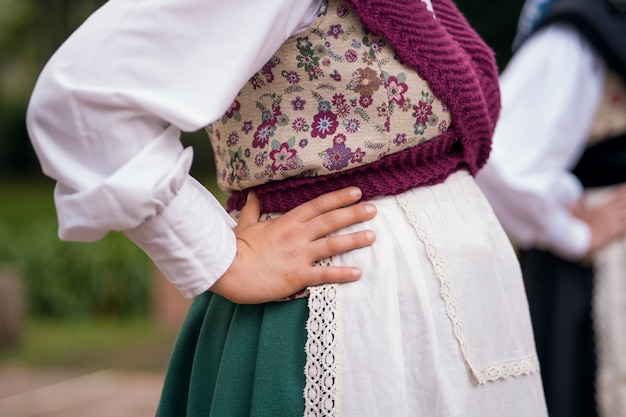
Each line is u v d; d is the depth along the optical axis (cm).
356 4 136
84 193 123
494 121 161
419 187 145
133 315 740
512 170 249
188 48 128
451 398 136
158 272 700
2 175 2100
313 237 136
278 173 139
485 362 144
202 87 128
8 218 1256
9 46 1555
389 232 139
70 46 126
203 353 147
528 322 159
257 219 144
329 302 133
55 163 125
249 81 141
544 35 258
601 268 252
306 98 138
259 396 133
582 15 252
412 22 140
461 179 152
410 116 140
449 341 138
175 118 125
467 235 146
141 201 123
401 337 135
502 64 499
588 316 253
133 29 126
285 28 133
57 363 556
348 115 139
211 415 138
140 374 518
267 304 138
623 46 249
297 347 134
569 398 251
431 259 139
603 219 252
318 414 130
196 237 130
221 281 134
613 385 246
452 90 143
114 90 124
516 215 254
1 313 607
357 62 138
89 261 738
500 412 148
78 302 734
